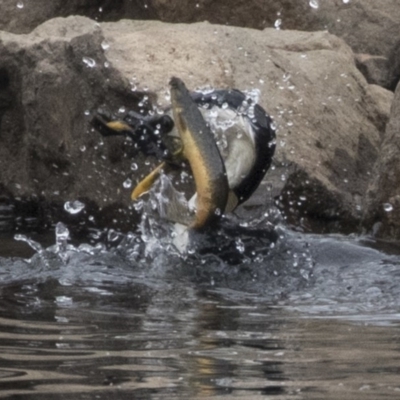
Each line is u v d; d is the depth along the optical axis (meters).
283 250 12.42
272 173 16.61
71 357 8.18
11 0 24.39
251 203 15.27
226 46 18.52
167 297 10.73
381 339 8.91
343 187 17.95
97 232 15.88
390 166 15.96
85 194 17.38
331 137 18.42
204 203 11.84
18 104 18.41
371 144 19.09
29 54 17.88
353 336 9.05
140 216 16.72
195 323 9.53
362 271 11.92
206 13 23.47
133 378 7.59
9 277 11.57
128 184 16.50
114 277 11.62
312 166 17.42
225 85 17.66
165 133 11.92
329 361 8.12
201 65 17.86
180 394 7.19
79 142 17.44
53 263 12.27
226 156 12.38
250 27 23.47
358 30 23.86
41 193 17.91
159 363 8.01
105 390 7.29
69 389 7.30
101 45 17.41
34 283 11.27
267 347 8.58
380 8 24.09
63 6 24.36
